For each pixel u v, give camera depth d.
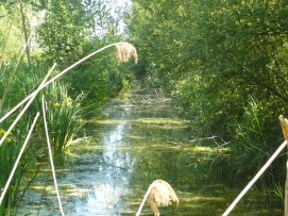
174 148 13.15
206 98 11.61
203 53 10.70
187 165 11.35
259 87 11.05
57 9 18.73
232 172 10.61
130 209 8.29
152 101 25.00
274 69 10.87
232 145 11.09
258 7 10.07
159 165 11.34
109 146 13.46
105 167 11.05
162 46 12.37
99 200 8.66
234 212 8.09
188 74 12.12
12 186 7.32
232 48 10.52
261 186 9.54
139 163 11.54
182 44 11.61
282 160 9.95
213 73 10.58
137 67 31.20
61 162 11.35
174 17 12.05
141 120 18.61
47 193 8.98
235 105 11.55
